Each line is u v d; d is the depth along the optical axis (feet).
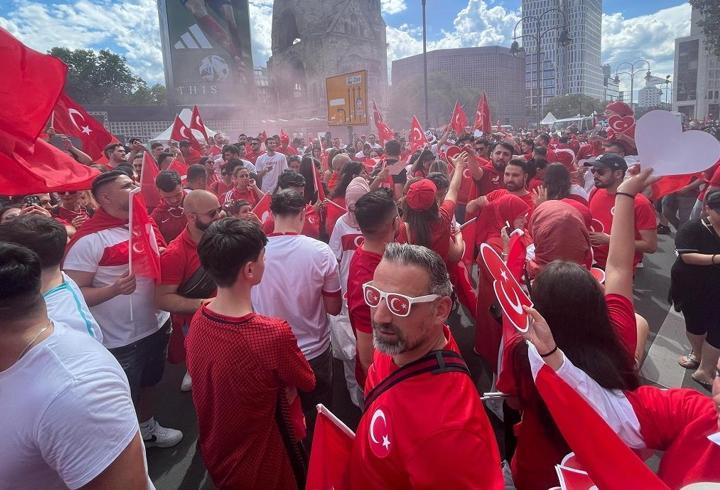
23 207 12.33
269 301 9.04
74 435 4.08
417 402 4.52
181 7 157.38
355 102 50.24
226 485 7.11
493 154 20.63
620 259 6.50
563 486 4.41
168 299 9.96
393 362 5.24
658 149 6.17
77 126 21.89
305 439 10.61
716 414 4.40
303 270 8.99
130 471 4.42
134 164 24.16
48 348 4.25
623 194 6.49
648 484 3.69
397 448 4.48
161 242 11.57
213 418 6.97
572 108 278.87
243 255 6.72
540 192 14.12
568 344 5.28
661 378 13.29
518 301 4.91
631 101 194.80
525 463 5.81
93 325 6.66
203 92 161.79
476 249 14.74
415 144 34.99
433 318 4.91
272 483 7.05
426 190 9.85
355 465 5.04
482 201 14.40
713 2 107.86
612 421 4.78
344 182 18.10
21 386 4.12
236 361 6.57
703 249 12.21
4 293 4.11
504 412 7.18
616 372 5.09
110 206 9.45
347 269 12.09
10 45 7.15
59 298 6.51
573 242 8.04
